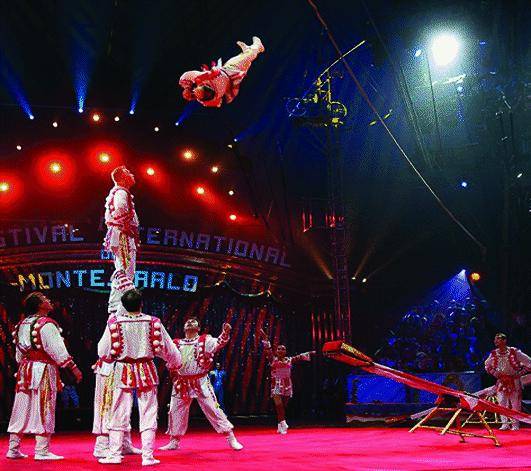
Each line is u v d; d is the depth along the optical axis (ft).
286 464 20.79
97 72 62.95
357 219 68.18
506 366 36.29
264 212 66.49
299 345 64.23
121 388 21.01
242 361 63.57
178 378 26.40
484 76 54.75
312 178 67.97
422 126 61.21
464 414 41.45
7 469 19.74
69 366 23.65
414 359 54.85
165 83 64.75
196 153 66.23
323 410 61.16
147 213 63.82
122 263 23.89
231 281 64.64
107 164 63.10
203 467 19.97
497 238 67.10
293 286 65.05
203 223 64.95
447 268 68.39
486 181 67.15
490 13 50.65
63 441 35.29
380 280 67.36
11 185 60.85
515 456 22.71
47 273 59.31
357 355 25.41
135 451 24.68
